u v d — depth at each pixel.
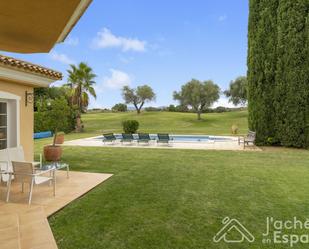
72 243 3.47
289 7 12.99
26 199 5.11
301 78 12.89
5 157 6.10
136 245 3.43
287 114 13.35
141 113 46.41
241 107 45.22
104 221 4.17
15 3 2.47
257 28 14.25
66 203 4.87
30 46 4.09
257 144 14.30
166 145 14.69
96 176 7.12
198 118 38.09
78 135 21.48
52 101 10.46
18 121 7.34
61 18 2.87
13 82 7.07
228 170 8.08
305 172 7.80
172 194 5.60
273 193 5.70
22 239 3.47
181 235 3.72
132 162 9.40
